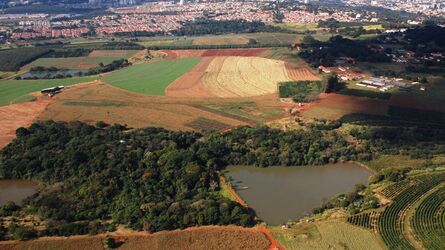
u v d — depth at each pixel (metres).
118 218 184.00
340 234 170.12
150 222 179.00
